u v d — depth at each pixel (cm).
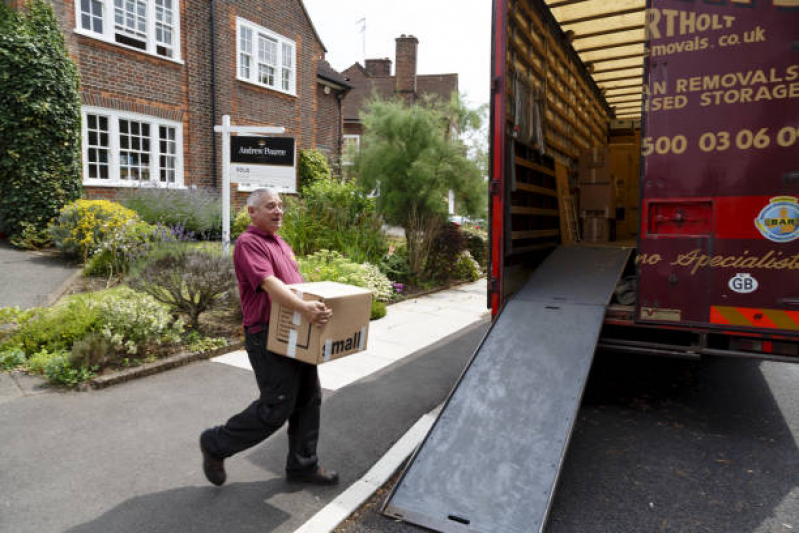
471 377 346
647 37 352
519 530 244
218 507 270
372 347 603
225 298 573
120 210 827
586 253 571
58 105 932
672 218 354
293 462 293
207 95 1315
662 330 386
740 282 336
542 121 561
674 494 297
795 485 307
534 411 311
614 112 976
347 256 962
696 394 464
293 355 252
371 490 291
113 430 354
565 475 318
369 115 1063
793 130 318
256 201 271
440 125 1047
